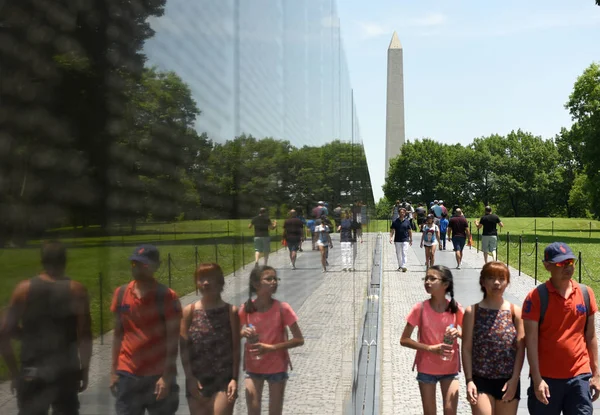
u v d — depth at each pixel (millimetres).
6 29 797
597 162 62531
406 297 19484
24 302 820
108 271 1001
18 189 806
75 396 918
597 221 81250
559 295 5797
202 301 1479
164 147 1209
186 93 1315
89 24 937
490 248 24484
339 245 6289
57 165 867
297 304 3072
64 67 878
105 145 979
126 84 1043
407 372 11078
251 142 2049
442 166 110750
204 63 1446
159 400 1211
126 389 1071
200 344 1466
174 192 1270
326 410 3922
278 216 2631
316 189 4480
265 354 2238
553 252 5762
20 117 811
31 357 835
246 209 1938
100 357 984
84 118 924
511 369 6020
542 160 117125
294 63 3389
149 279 1155
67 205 886
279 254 2613
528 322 5875
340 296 5824
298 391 2936
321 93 5238
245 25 1968
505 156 116625
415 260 30594
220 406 1617
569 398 5836
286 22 3074
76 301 914
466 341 6094
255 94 2135
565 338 5793
